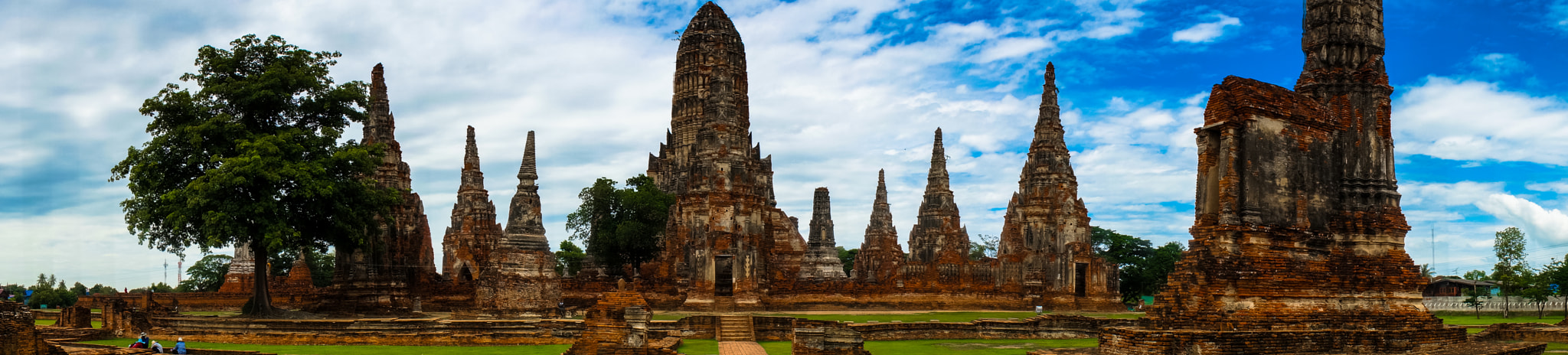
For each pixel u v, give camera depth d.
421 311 59.28
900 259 93.62
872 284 67.81
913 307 68.44
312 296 63.28
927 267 72.50
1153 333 29.34
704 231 62.09
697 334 49.81
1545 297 76.31
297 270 73.69
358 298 58.19
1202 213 32.94
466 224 74.19
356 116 54.81
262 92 49.53
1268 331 30.78
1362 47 35.75
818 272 86.94
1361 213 34.81
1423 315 35.19
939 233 84.81
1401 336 33.81
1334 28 35.69
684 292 62.69
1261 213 32.44
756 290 62.50
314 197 49.06
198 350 37.66
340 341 43.72
